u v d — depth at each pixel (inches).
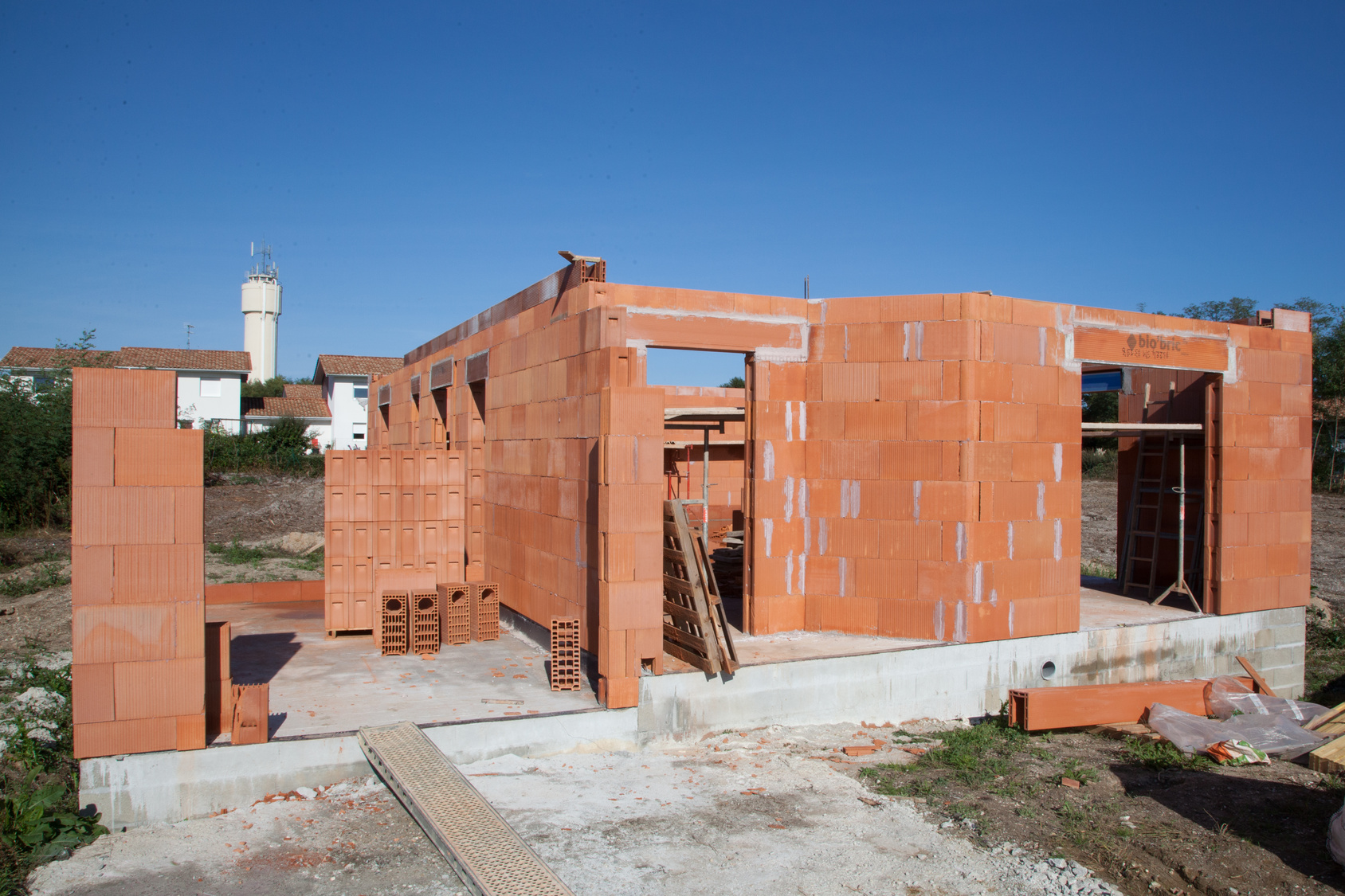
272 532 990.4
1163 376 569.6
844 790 300.5
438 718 312.0
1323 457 1284.4
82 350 1120.2
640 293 379.9
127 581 259.1
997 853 253.8
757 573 410.3
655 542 332.8
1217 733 363.9
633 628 329.7
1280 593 511.8
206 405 1603.1
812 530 418.0
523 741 313.3
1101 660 442.9
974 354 398.0
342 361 1754.4
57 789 255.8
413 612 410.9
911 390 403.2
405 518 460.8
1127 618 475.2
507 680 366.3
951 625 398.6
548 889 208.5
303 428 1566.2
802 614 419.5
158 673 262.8
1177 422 556.1
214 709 285.3
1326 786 303.6
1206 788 301.7
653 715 335.0
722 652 346.3
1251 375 499.2
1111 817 278.5
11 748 314.3
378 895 220.8
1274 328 509.0
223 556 821.2
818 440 416.2
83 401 253.9
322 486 1228.5
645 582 331.3
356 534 452.1
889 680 384.2
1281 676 515.2
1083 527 1028.5
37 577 697.6
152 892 221.9
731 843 254.8
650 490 331.3
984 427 400.8
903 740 364.2
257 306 2359.7
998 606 406.6
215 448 1347.2
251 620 492.4
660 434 332.5
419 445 677.9
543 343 423.2
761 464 410.0
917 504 402.3
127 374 257.9
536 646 427.5
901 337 404.8
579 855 242.2
